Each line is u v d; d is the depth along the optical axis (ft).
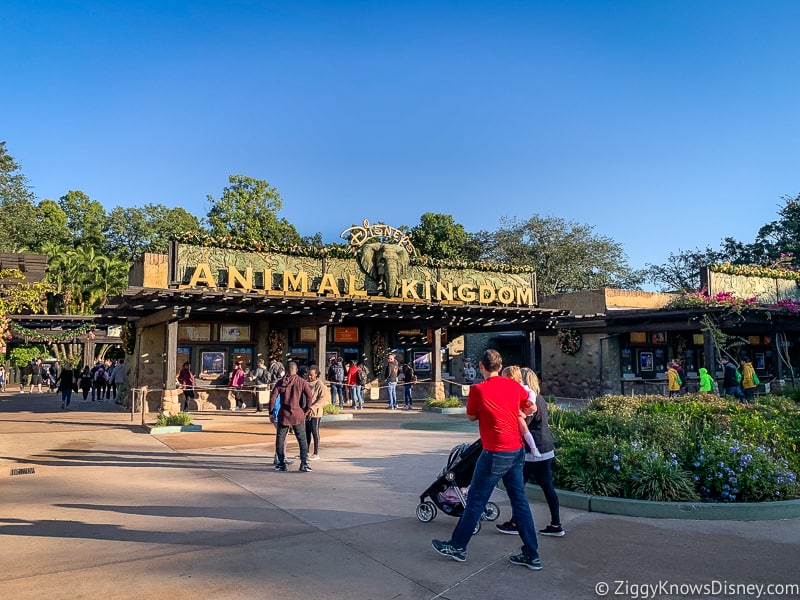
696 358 74.49
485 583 14.34
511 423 15.72
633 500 20.67
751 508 20.01
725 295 63.00
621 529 18.85
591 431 26.76
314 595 13.52
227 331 64.13
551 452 18.25
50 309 145.18
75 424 47.34
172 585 14.05
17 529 18.66
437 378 66.33
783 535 18.21
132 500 22.57
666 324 66.64
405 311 62.59
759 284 80.89
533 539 15.28
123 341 68.49
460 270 73.97
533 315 69.00
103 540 17.53
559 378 79.41
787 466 23.11
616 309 76.69
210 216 151.84
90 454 33.42
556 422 28.71
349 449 34.68
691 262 139.64
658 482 21.16
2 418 52.11
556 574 14.96
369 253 66.49
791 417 29.73
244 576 14.65
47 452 34.14
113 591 13.70
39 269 37.58
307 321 60.85
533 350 71.51
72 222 176.65
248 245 59.98
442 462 30.37
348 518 19.98
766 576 14.82
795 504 20.26
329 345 70.90
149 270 56.08
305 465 28.12
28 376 108.27
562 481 23.11
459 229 145.18
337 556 16.19
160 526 18.99
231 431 43.39
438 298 67.26
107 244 172.35
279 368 60.29
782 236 124.16
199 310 51.57
